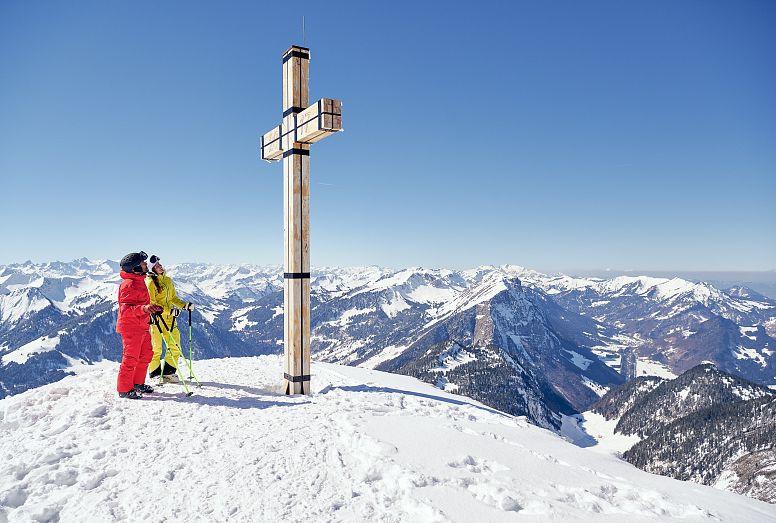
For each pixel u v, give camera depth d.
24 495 4.65
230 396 8.06
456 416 7.46
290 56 8.99
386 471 4.89
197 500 4.37
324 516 4.11
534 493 4.62
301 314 8.69
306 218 8.90
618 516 4.28
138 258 7.77
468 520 4.02
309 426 6.25
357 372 10.92
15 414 6.82
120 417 6.61
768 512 4.83
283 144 9.22
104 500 4.45
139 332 7.68
